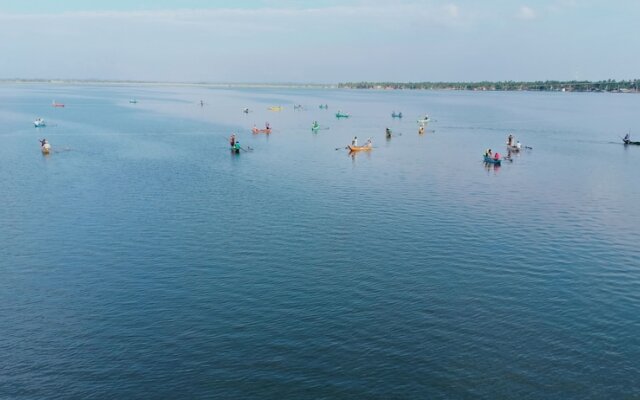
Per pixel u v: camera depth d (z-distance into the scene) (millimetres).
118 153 104438
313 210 61781
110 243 50562
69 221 57375
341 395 28859
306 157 101250
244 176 81625
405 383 29797
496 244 50781
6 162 93250
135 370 31047
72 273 43938
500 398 28562
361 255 47688
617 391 29172
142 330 35188
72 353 32750
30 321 36469
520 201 67312
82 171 85250
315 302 38812
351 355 32312
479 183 78188
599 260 46969
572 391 29125
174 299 39344
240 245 49969
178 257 47062
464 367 31141
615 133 150500
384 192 71312
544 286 41625
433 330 35031
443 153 108500
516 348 33031
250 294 40031
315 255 47594
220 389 29359
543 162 98375
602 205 65688
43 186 74125
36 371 31047
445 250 49094
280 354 32438
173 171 85438
